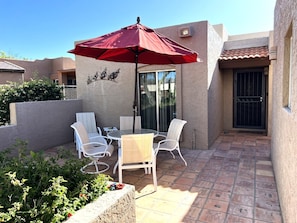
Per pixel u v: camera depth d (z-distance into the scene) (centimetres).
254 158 598
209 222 323
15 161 278
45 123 726
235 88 947
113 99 817
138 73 770
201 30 662
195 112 694
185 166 550
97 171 506
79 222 195
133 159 429
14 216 185
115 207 231
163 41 435
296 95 223
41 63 1988
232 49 938
